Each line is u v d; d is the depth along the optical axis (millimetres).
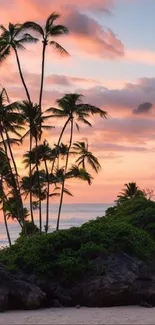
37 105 54188
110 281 22344
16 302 21375
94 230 26016
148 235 28297
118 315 20266
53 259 23875
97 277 22547
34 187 62156
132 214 35938
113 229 26516
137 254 25047
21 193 61594
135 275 23188
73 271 22844
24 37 53719
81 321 18906
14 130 55156
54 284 22734
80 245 25109
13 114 52781
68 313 20516
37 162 57500
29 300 21188
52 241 25125
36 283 22547
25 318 19391
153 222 33062
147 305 22516
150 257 25562
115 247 24719
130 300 22734
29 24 53375
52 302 22156
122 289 22281
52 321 18859
